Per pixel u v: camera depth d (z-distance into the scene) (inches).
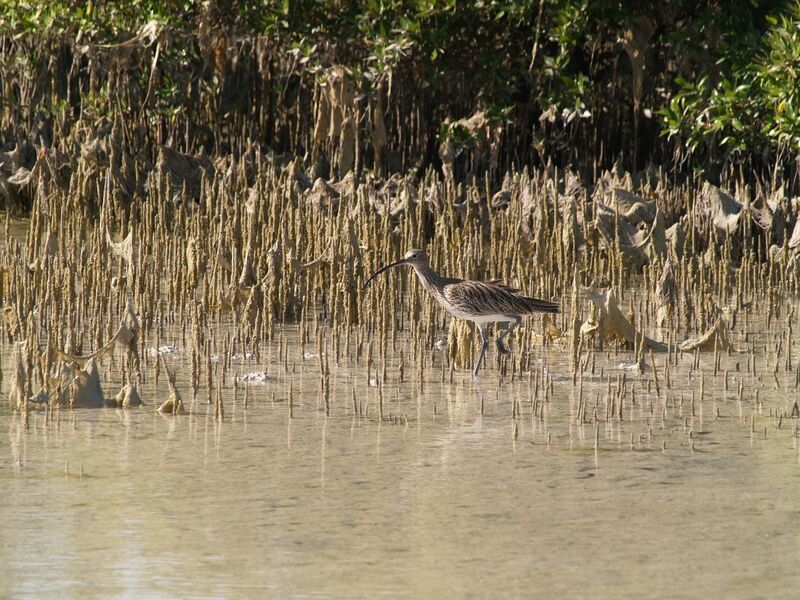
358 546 327.3
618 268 765.3
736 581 304.5
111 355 548.1
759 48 951.0
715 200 889.5
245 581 301.3
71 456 410.0
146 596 291.4
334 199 940.6
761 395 513.7
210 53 1103.0
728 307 721.6
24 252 827.4
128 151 1103.6
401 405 492.4
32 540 329.1
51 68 1153.4
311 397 504.1
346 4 1032.8
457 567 312.3
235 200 851.4
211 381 514.9
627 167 1074.7
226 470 396.5
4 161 1092.5
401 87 1072.2
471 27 1016.9
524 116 1087.6
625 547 328.5
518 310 553.3
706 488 382.3
